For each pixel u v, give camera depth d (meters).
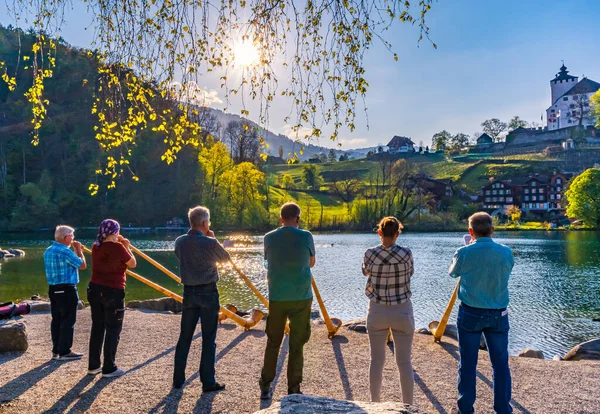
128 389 5.03
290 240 4.64
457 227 84.50
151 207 94.62
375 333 4.57
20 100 122.19
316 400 3.14
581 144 139.88
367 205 87.50
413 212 89.44
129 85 5.39
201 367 4.97
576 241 55.22
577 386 5.28
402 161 107.75
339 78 4.75
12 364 5.93
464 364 4.26
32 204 95.06
